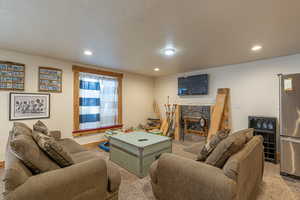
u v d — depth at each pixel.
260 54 2.88
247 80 3.45
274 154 2.88
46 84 3.15
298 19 1.68
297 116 2.22
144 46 2.52
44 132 2.17
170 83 5.05
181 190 1.41
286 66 2.95
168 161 1.52
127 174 2.37
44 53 2.90
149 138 2.78
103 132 4.09
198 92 4.23
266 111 3.19
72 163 1.38
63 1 1.41
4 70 2.68
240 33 2.04
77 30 1.98
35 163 1.16
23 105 2.87
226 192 1.12
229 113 3.72
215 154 1.40
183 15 1.64
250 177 1.53
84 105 3.77
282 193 1.90
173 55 2.99
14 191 0.94
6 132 2.69
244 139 1.54
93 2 1.42
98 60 3.38
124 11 1.57
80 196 1.21
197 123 4.28
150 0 1.39
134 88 4.89
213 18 1.69
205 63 3.58
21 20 1.74
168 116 4.90
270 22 1.75
